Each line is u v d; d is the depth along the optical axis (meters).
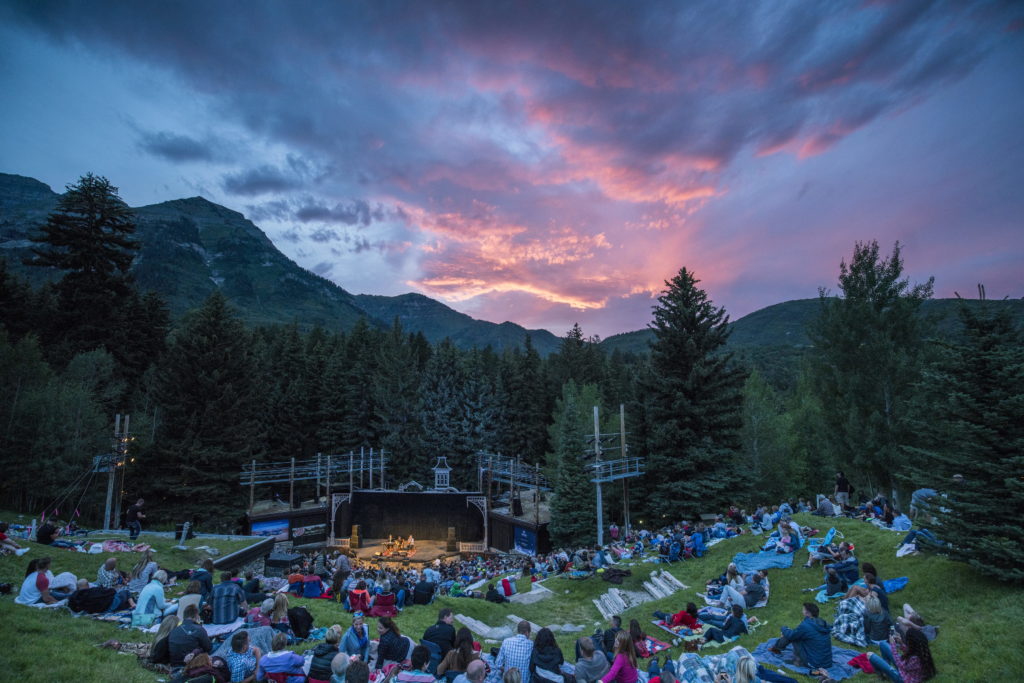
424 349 112.06
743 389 47.66
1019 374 13.93
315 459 63.56
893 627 11.92
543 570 30.38
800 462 48.69
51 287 59.16
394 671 11.63
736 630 15.89
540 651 10.93
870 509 23.81
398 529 52.50
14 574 16.67
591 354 88.88
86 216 54.78
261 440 62.19
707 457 38.12
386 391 67.94
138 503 27.98
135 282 60.50
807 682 12.10
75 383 39.09
